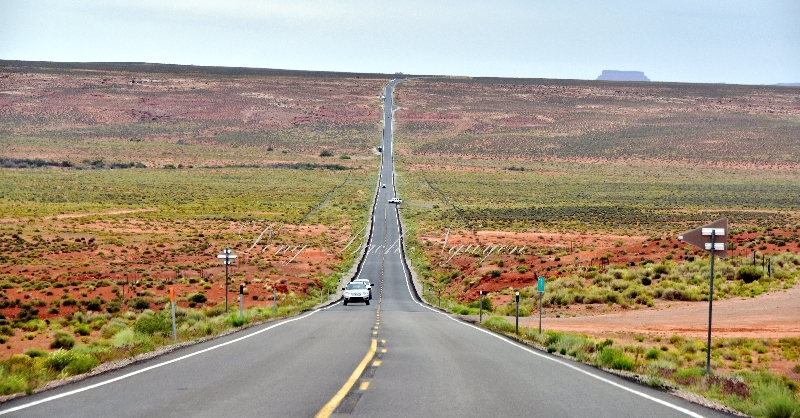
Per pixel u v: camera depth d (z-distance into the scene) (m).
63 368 14.67
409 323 27.62
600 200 116.12
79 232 74.12
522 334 24.19
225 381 12.23
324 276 60.66
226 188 123.12
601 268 51.00
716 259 49.03
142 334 22.27
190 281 51.94
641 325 31.33
